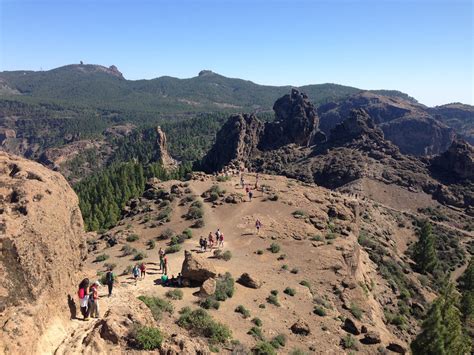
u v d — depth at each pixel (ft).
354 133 622.54
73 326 66.39
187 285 126.31
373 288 204.33
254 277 141.69
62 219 71.92
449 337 130.00
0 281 55.67
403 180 510.99
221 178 303.48
